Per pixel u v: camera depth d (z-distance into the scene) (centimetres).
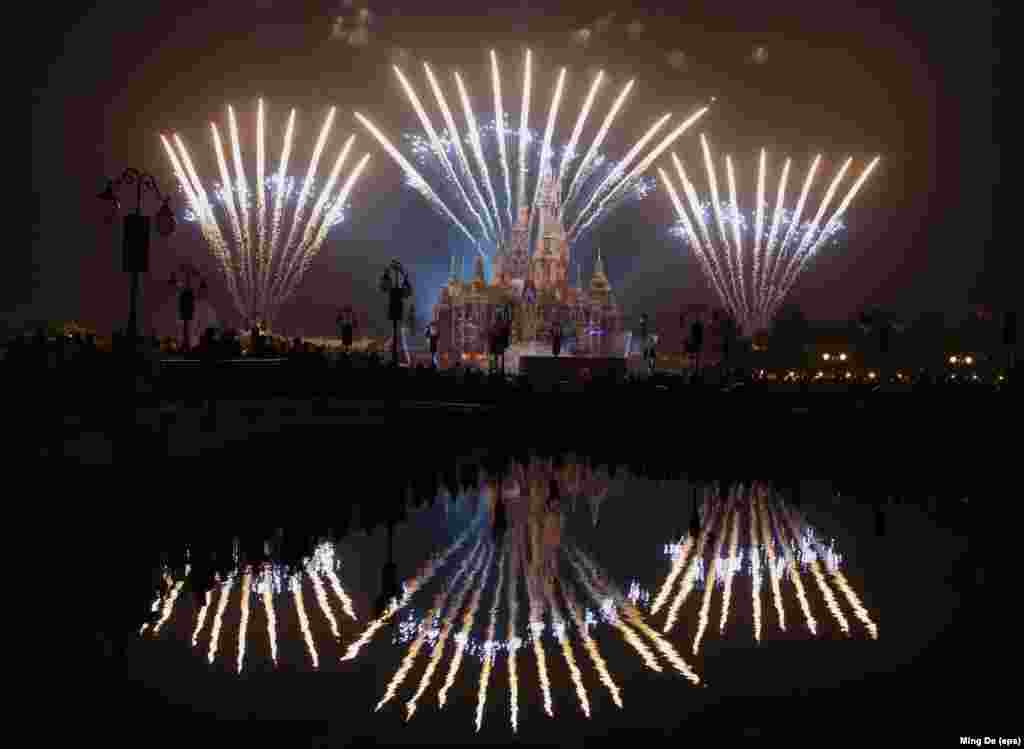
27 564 1107
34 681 747
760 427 3656
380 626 935
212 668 791
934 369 7656
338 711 701
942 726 689
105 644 849
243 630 907
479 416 3912
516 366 8050
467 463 2555
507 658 843
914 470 2417
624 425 3875
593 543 1413
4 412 1614
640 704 729
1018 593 1095
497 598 1062
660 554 1334
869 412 3509
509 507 1764
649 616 998
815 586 1138
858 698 743
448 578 1160
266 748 619
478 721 682
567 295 8594
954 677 796
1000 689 762
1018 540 1444
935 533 1516
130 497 1440
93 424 1722
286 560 1230
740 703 725
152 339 2605
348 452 2603
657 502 1858
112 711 687
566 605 1038
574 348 8412
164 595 1027
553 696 741
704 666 824
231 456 1970
